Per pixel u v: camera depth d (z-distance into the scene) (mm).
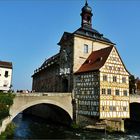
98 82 32656
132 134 31922
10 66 48969
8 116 27891
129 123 47062
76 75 37625
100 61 35031
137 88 60375
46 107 48312
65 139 26297
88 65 37375
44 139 25844
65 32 43344
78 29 41688
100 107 31828
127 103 35438
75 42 39406
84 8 43969
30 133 29234
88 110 33875
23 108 30781
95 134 30281
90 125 33344
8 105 28031
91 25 44312
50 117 45500
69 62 40281
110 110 32938
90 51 40844
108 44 43312
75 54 39000
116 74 34844
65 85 42625
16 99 30297
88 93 34375
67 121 38125
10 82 48250
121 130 31859
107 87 33219
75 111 36156
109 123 32375
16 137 25922
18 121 43406
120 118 33906
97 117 32094
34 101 32031
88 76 34938
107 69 33781
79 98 36031
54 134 29266
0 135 22719
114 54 35312
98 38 42188
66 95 36188
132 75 57094
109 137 28516
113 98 33656
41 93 32938
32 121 43750
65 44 42812
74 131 32375
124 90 35469
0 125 22797
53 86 48219
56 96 34750
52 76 49719
